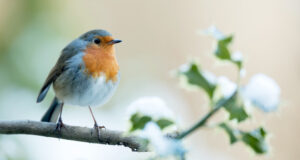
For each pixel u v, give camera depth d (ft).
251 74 52.95
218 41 8.44
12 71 33.78
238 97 7.76
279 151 43.75
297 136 43.83
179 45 58.18
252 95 6.88
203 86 8.57
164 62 56.65
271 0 56.85
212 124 7.77
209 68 53.67
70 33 39.70
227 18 57.82
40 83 33.76
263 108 6.75
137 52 57.82
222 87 8.57
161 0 59.88
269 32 55.62
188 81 8.66
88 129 18.92
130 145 17.61
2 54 34.71
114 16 58.80
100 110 35.09
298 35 54.44
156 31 59.11
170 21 59.26
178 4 59.57
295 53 53.21
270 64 53.31
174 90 45.42
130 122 7.16
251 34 56.08
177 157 6.34
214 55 8.45
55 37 37.29
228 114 7.79
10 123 19.03
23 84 33.12
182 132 7.56
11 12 37.29
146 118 7.18
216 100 8.35
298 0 55.67
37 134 19.27
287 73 52.16
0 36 35.99
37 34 36.73
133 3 59.26
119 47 57.67
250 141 7.68
